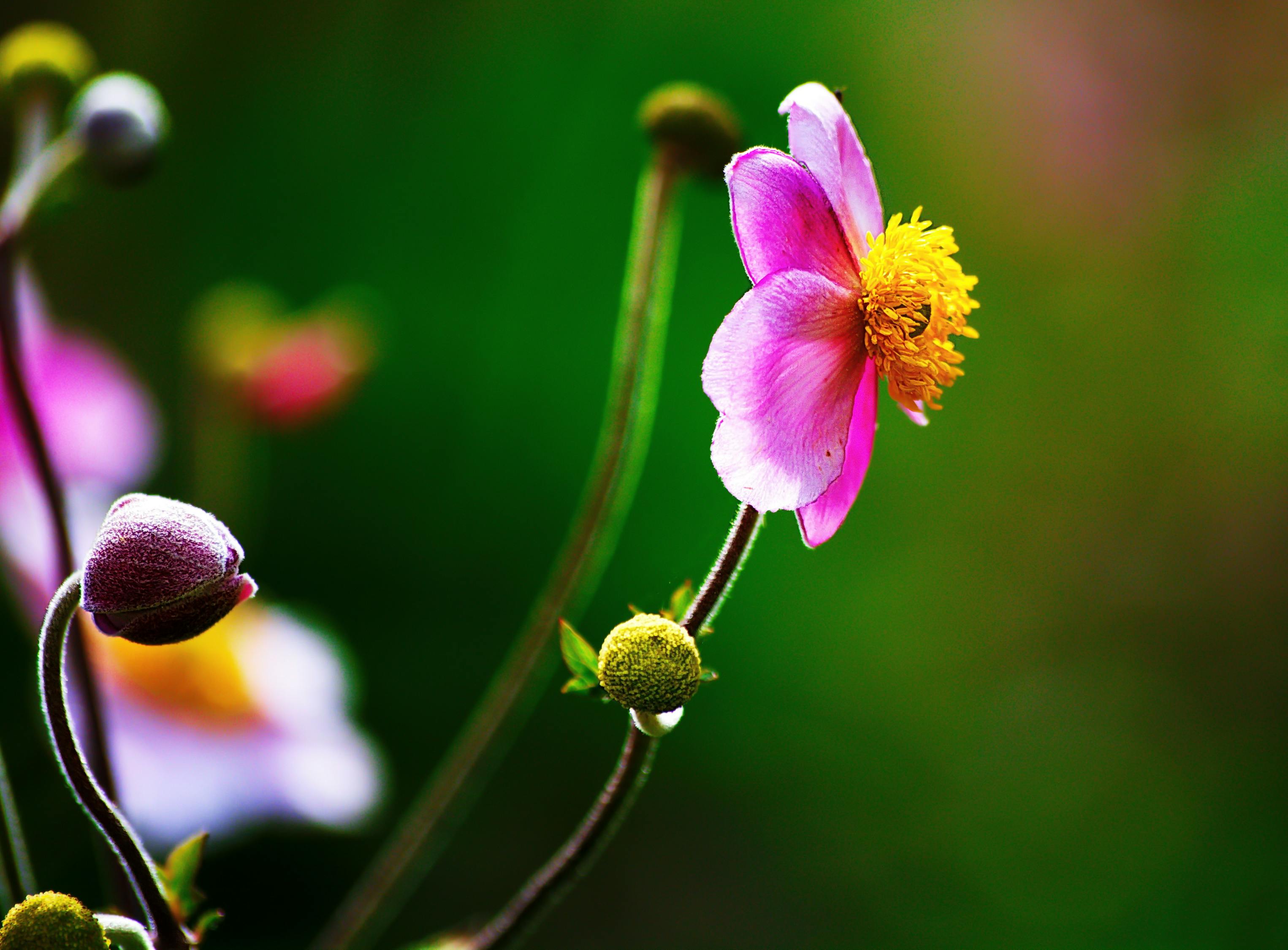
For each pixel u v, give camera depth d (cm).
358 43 155
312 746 78
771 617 146
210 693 75
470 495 148
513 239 159
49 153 58
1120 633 155
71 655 56
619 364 59
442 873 122
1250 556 159
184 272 141
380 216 155
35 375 72
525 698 58
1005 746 143
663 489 149
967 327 52
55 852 82
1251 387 166
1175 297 171
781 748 139
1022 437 163
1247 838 136
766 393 49
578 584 58
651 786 132
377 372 148
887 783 138
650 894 126
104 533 48
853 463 51
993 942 125
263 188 149
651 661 48
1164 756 143
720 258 156
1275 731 146
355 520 142
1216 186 174
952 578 154
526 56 163
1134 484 163
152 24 141
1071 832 135
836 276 51
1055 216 172
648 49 164
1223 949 126
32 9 134
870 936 125
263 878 114
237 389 87
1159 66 174
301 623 83
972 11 171
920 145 171
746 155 50
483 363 154
